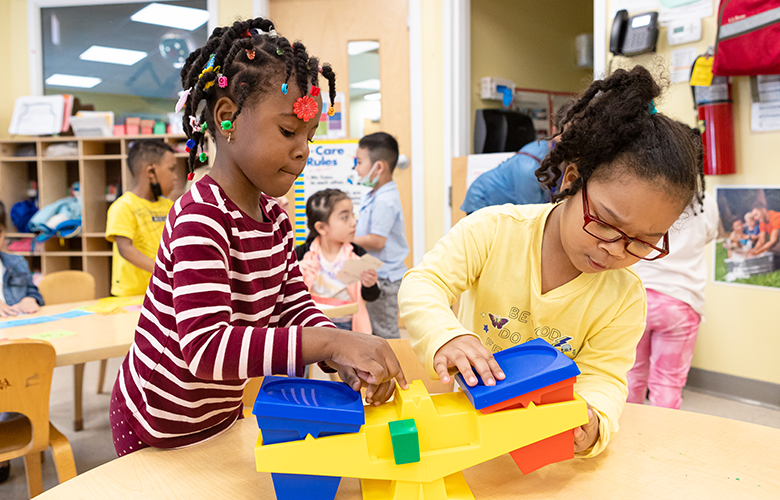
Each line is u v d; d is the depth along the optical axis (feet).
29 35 12.78
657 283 5.88
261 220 2.55
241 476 2.17
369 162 9.07
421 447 1.96
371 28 11.05
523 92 12.36
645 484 2.07
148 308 2.44
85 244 12.73
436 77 10.96
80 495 2.01
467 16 10.96
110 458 6.40
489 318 2.99
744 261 7.75
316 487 1.90
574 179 2.30
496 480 2.12
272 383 2.12
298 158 2.23
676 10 7.94
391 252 9.31
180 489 2.06
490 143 10.82
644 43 8.05
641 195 1.96
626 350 2.66
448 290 2.77
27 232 13.33
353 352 2.02
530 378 1.97
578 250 2.26
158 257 2.39
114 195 13.44
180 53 12.66
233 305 2.40
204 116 2.38
